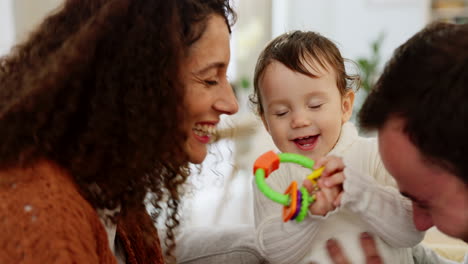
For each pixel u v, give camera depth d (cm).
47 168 73
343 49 475
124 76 76
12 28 264
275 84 104
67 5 84
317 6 483
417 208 74
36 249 64
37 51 81
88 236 69
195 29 84
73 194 72
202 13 85
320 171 82
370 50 470
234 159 306
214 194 321
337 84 107
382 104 61
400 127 59
